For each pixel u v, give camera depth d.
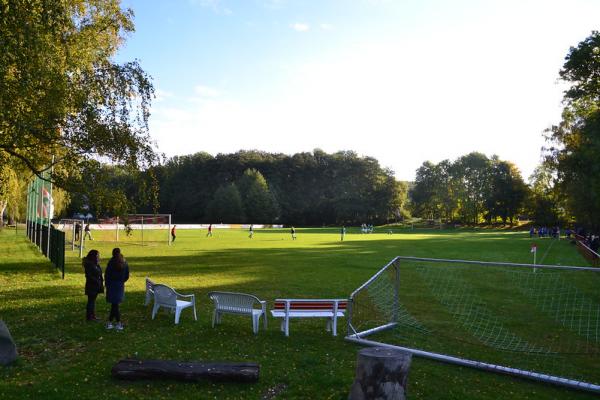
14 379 7.35
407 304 15.05
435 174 135.25
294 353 9.13
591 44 38.97
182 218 128.62
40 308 12.82
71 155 14.06
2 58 10.58
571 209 56.97
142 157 14.41
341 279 20.33
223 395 6.92
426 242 51.59
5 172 16.81
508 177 119.31
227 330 10.82
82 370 7.82
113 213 14.87
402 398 6.17
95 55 15.14
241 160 135.38
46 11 11.01
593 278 21.23
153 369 7.34
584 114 46.12
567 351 10.34
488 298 16.34
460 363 8.74
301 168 138.62
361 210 128.62
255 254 32.75
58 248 21.33
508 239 61.22
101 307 13.12
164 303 11.64
